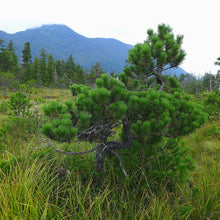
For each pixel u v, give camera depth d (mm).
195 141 5137
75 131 1946
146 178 2625
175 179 2598
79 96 2172
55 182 2654
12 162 2801
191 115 2391
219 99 6926
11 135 4988
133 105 2203
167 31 3209
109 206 2305
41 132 1980
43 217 1854
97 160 2734
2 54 45125
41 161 2871
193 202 2404
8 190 2184
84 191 2545
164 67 3021
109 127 2482
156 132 2238
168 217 2045
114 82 2250
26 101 6305
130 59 2980
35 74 54500
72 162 3078
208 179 2689
